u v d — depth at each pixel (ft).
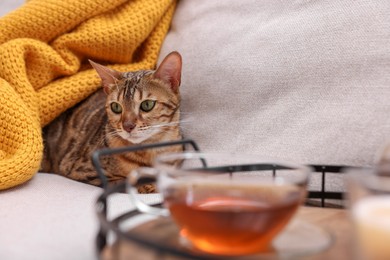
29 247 1.33
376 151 1.63
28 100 2.16
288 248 1.08
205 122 2.08
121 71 2.35
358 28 1.76
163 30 2.39
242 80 1.99
